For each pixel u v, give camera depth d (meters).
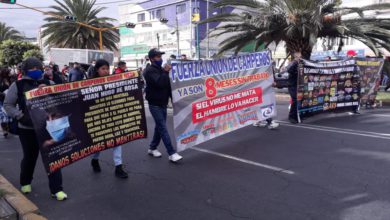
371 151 6.37
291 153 6.30
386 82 18.80
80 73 12.14
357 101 10.41
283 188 4.67
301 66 8.91
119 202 4.36
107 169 5.68
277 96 15.79
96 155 5.48
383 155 6.11
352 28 14.83
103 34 36.59
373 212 3.93
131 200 4.41
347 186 4.71
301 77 8.94
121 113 5.30
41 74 4.43
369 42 14.32
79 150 4.78
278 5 15.45
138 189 4.77
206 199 4.37
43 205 4.31
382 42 16.00
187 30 47.97
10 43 46.31
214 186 4.80
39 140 4.25
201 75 6.36
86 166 5.84
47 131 4.34
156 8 52.47
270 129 8.30
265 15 14.75
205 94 6.44
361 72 11.00
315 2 14.51
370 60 11.13
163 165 5.81
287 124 8.98
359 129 8.24
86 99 4.86
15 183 5.17
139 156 6.39
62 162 4.53
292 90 9.12
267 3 15.75
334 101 9.89
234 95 7.02
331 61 9.59
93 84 4.94
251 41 17.03
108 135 5.16
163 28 51.25
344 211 3.97
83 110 4.83
